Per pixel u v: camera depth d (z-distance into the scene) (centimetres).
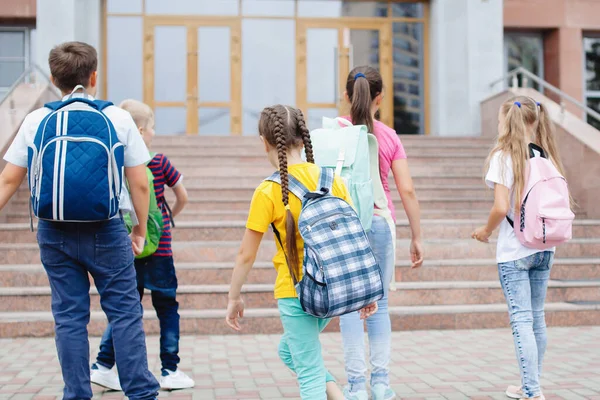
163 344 373
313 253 240
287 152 265
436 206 838
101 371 362
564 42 1248
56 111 264
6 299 543
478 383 386
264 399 352
